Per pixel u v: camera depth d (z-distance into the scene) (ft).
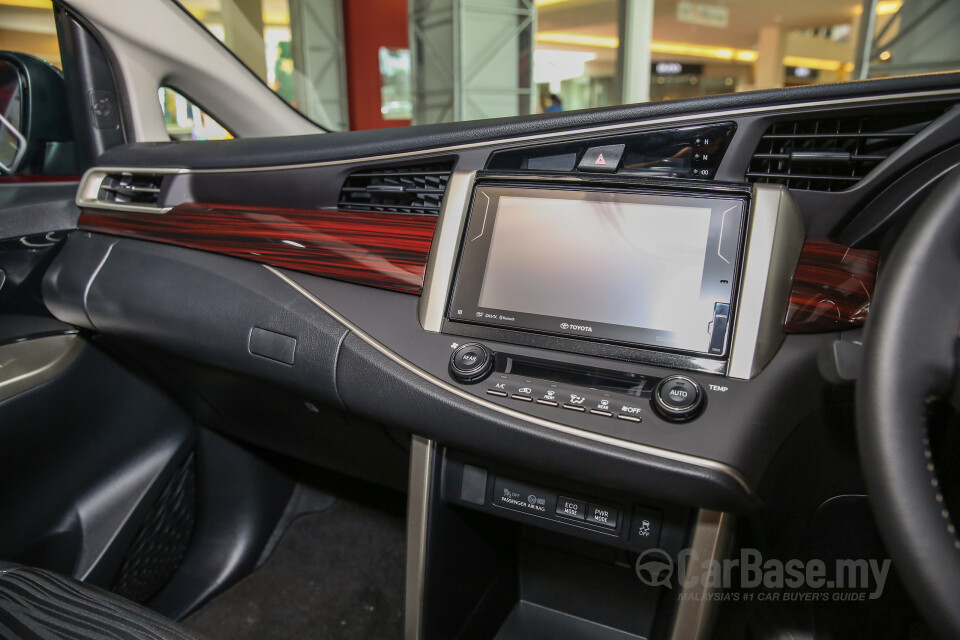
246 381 3.16
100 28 3.89
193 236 3.11
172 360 3.39
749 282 2.00
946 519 1.38
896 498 1.40
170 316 2.93
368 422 2.95
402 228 2.68
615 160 2.38
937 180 1.97
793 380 1.95
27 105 4.21
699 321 2.02
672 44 41.91
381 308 2.51
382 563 4.41
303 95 23.98
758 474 1.88
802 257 2.16
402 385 2.28
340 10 24.20
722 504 1.88
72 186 3.87
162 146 3.69
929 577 1.36
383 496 4.99
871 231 2.14
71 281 3.30
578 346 2.14
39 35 4.27
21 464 3.18
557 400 2.06
